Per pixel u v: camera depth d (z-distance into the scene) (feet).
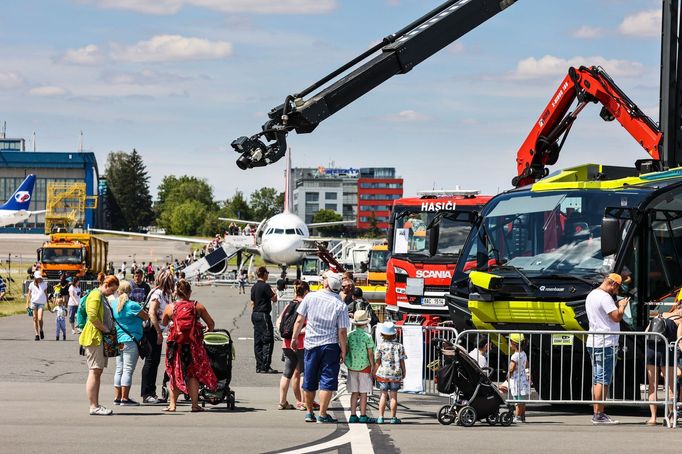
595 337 48.08
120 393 53.31
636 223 51.93
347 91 55.93
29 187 375.86
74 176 585.22
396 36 57.31
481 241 57.47
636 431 44.57
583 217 53.83
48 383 65.05
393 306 81.30
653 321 49.65
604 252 49.44
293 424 46.24
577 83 73.20
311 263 223.30
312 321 47.09
